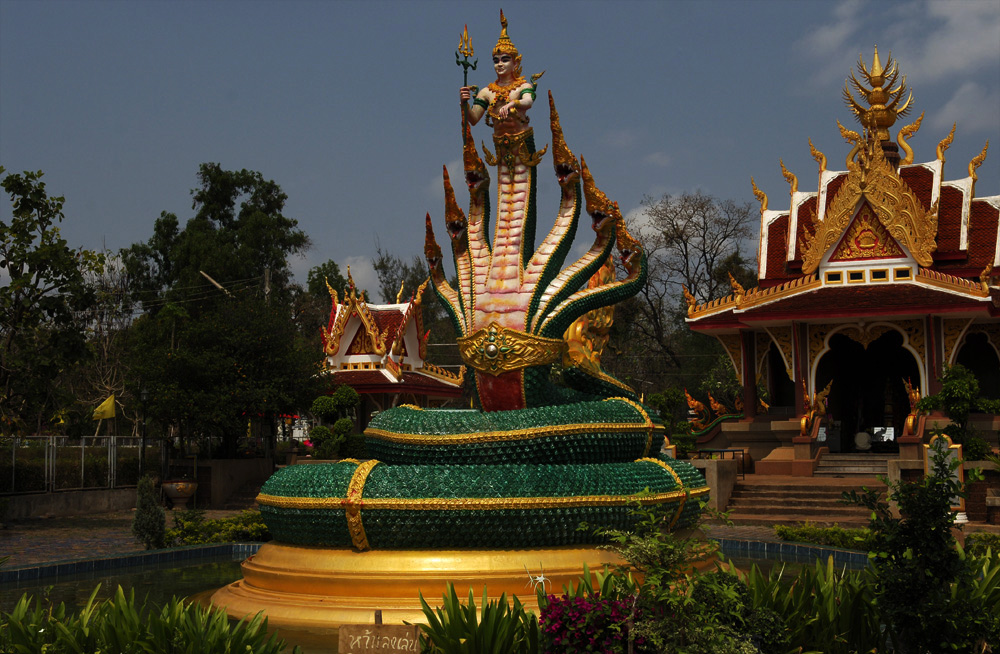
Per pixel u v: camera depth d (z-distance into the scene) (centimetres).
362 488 1012
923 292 2909
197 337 3234
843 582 838
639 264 1344
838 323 3083
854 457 2864
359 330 4378
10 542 2177
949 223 3262
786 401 3531
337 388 3756
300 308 6650
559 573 984
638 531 769
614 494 1062
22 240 2547
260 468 3438
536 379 1204
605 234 1276
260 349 3284
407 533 1002
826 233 3116
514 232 1240
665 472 1209
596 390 1368
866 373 3616
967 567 758
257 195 6912
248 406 3155
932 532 750
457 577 962
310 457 3453
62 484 3048
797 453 2827
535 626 720
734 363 3409
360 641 688
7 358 2597
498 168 1281
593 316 1441
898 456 2822
